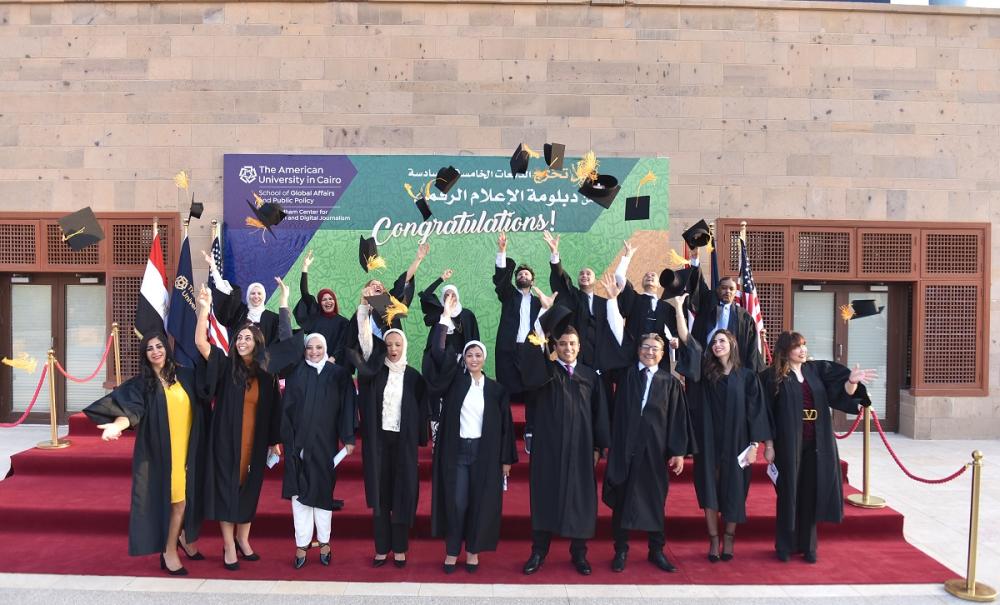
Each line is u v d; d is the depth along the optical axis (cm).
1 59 874
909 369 911
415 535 542
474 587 454
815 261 885
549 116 870
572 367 482
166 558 468
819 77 880
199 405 471
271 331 671
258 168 862
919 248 885
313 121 866
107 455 634
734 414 491
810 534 498
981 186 891
